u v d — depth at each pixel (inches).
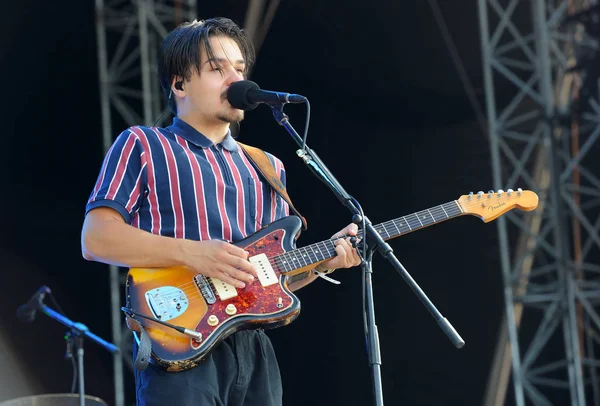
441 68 604.1
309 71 617.0
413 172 627.8
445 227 621.9
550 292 506.0
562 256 470.0
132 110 533.3
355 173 635.5
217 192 179.9
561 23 476.1
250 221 184.5
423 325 620.4
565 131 484.7
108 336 569.0
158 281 168.9
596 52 454.6
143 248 165.0
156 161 177.0
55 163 574.2
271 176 193.3
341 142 634.2
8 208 561.6
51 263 565.9
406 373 621.0
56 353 551.2
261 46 596.1
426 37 587.8
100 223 167.9
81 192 580.4
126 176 173.3
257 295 170.4
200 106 185.0
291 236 182.7
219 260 165.0
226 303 168.2
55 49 551.5
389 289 629.9
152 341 161.9
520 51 571.8
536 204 203.5
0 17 526.0
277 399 175.6
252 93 183.0
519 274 480.4
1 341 541.6
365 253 173.3
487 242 606.9
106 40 553.9
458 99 614.2
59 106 569.0
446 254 620.4
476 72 596.1
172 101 193.3
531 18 557.9
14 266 557.6
